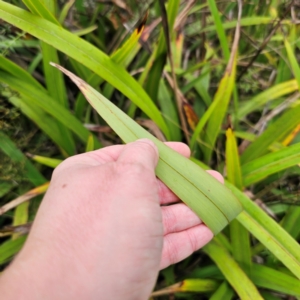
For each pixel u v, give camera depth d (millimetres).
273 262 215
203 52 292
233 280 188
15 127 229
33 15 177
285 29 292
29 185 237
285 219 217
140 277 158
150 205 157
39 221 163
